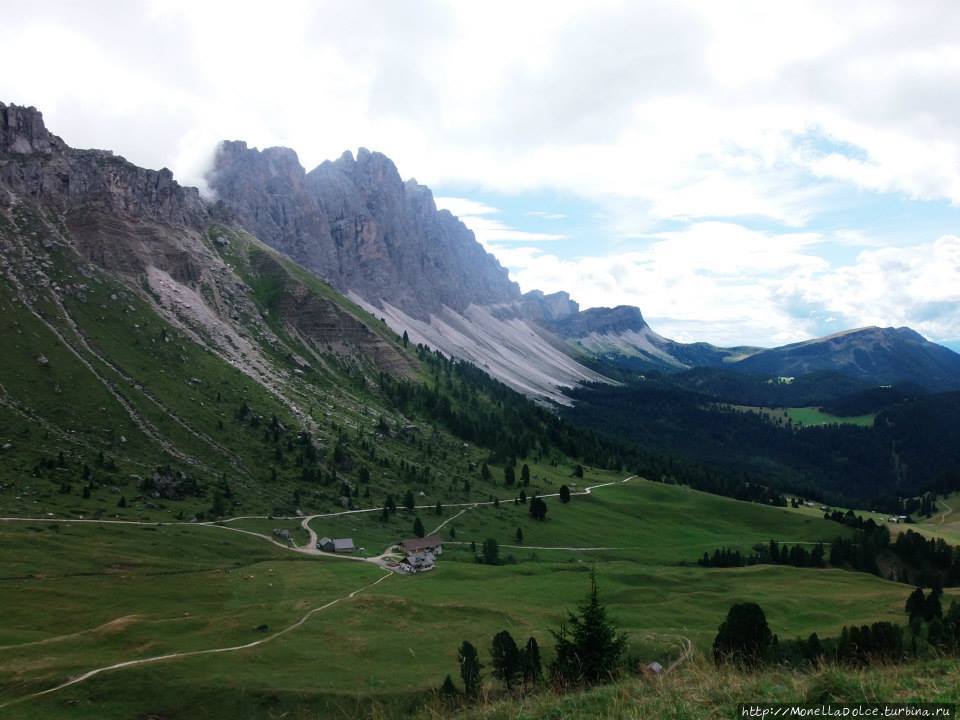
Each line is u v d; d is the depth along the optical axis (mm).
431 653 83812
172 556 125688
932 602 114125
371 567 138000
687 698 21312
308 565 134000
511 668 58969
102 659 73375
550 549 179125
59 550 116688
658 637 80625
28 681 66188
